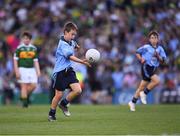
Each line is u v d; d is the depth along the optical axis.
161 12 113.69
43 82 95.50
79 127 44.00
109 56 101.56
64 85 47.41
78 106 70.00
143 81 60.75
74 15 114.25
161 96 91.50
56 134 39.66
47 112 59.28
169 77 96.38
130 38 107.25
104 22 112.31
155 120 49.47
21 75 67.56
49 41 107.50
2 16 116.19
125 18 112.31
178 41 106.69
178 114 55.81
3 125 45.69
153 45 60.47
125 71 97.56
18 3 119.00
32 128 43.38
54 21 112.94
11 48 105.94
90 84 94.88
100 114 56.16
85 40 106.12
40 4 118.44
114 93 93.94
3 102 94.06
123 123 46.97
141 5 115.62
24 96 67.69
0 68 100.12
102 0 117.50
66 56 46.75
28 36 67.38
